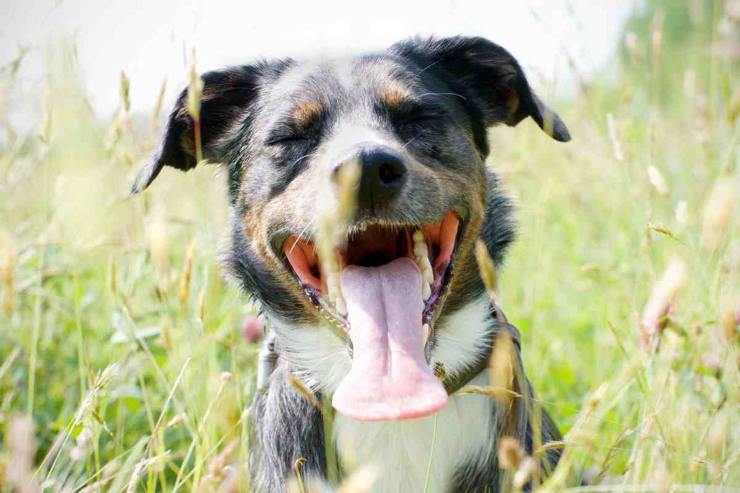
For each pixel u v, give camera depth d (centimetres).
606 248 99
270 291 70
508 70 73
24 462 50
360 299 62
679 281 53
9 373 83
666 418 63
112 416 80
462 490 67
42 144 81
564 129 72
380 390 58
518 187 105
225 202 76
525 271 102
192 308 80
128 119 73
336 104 68
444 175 66
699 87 95
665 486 53
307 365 69
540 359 90
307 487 66
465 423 67
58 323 87
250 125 73
